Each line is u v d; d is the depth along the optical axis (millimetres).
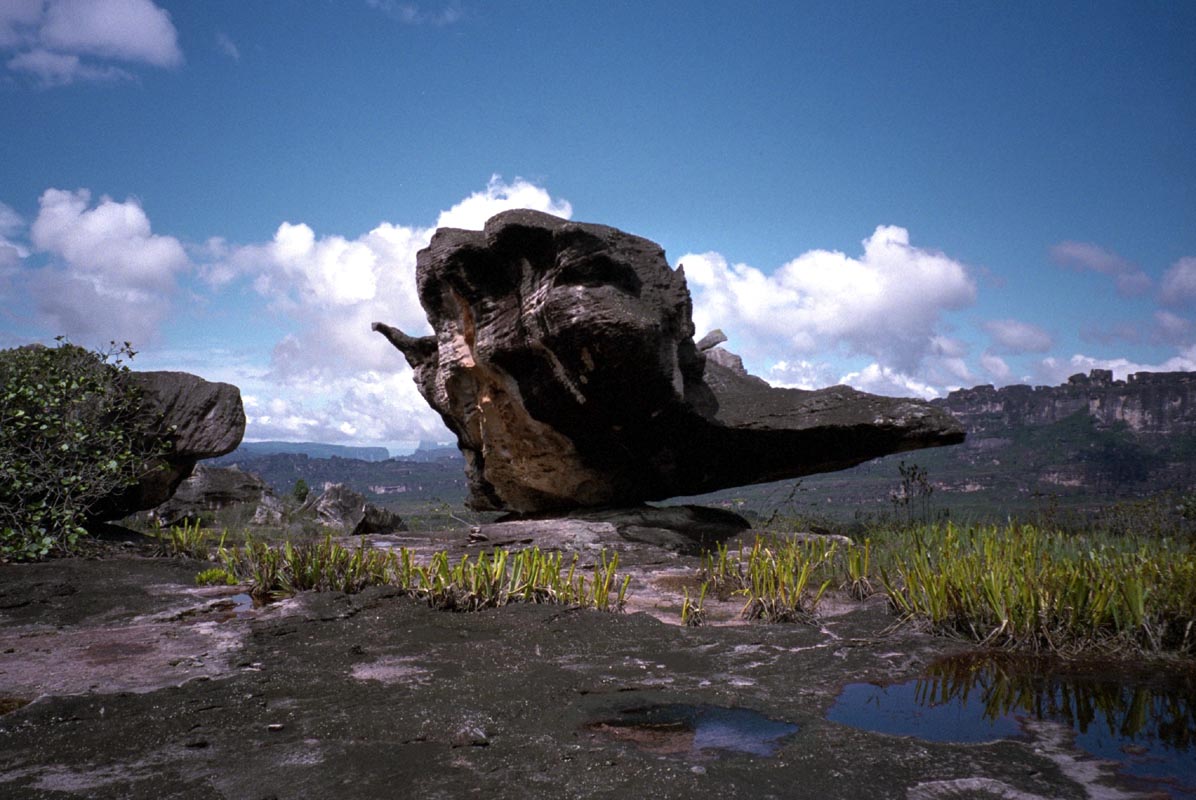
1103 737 3797
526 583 7125
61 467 11250
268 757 3498
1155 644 5238
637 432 12273
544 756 3486
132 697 4367
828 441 12172
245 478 22719
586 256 10570
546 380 11938
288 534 13969
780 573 7168
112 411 12859
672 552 11070
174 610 7238
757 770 3348
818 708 4293
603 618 6406
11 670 5145
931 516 10523
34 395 11281
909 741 3686
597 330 10336
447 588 6883
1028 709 4238
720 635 5973
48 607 7355
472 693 4469
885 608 6816
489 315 12375
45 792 3123
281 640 5832
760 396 13047
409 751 3559
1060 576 5895
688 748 3652
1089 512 9883
